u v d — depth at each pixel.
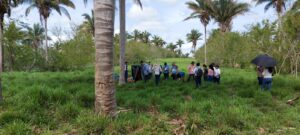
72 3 37.84
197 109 7.64
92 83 14.30
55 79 17.23
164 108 7.98
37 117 6.39
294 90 12.49
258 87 12.67
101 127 5.79
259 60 11.91
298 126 6.79
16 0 12.94
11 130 5.46
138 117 6.82
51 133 5.71
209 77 15.11
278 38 22.84
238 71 26.09
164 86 13.59
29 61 33.22
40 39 53.62
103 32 6.36
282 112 8.12
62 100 7.79
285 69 24.08
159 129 6.09
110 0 6.42
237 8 37.94
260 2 35.09
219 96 10.19
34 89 8.04
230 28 42.00
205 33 40.50
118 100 8.96
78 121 6.05
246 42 32.16
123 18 15.72
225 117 6.74
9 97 8.42
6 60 33.25
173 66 17.39
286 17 20.02
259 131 6.34
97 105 6.43
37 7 37.12
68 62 32.91
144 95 10.62
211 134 5.86
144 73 15.95
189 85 14.02
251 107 8.47
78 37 34.50
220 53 37.06
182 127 6.16
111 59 6.46
